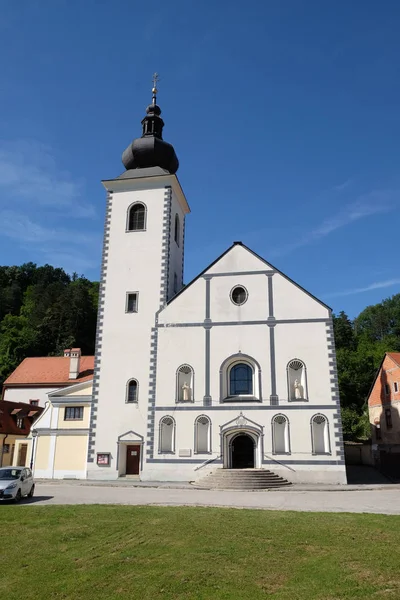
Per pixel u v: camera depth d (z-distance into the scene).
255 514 20.09
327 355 37.09
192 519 18.86
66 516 19.66
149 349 39.97
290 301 38.62
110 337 40.75
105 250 43.22
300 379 37.22
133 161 45.94
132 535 16.36
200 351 38.75
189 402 37.72
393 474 42.12
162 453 37.03
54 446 40.44
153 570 12.69
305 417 36.03
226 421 36.78
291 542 15.38
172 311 40.09
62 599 10.85
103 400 39.38
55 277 147.12
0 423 52.00
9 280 134.75
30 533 16.83
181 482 35.62
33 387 63.03
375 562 13.28
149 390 38.75
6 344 89.19
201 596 10.96
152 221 43.41
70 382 61.72
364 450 50.19
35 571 12.70
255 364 37.78
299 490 31.23
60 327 97.44
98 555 14.08
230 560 13.53
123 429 38.50
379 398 62.44
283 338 37.94
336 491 30.91
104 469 38.00
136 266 42.38
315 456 35.22
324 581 11.84
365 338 98.75
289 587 11.47
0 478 25.34
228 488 32.22
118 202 44.47
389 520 18.80
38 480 37.94
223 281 39.97
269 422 36.25
